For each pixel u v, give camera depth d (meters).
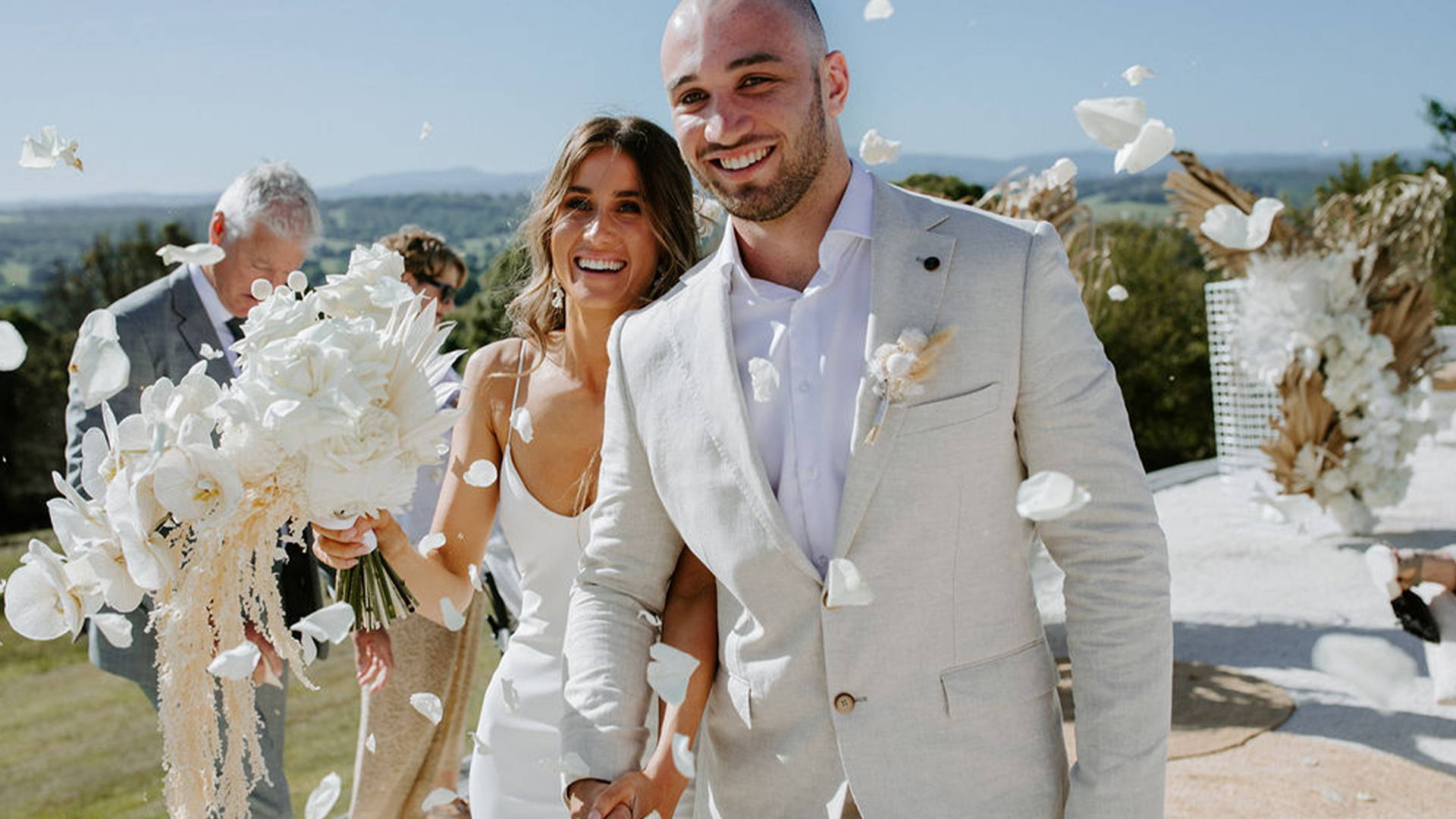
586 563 2.08
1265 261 7.12
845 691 1.72
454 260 4.23
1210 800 3.74
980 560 1.71
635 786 1.86
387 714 3.21
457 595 2.58
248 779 2.94
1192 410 17.78
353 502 2.01
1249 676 4.98
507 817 2.53
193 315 3.26
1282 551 7.11
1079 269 5.70
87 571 1.90
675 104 1.80
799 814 1.81
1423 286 7.16
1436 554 3.19
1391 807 3.63
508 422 2.64
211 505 1.84
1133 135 1.62
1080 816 1.65
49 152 1.99
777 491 1.79
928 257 1.73
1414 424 7.29
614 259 2.52
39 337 12.82
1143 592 1.64
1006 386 1.68
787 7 1.73
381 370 2.00
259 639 2.94
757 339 1.83
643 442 1.96
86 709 7.52
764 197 1.75
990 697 1.71
